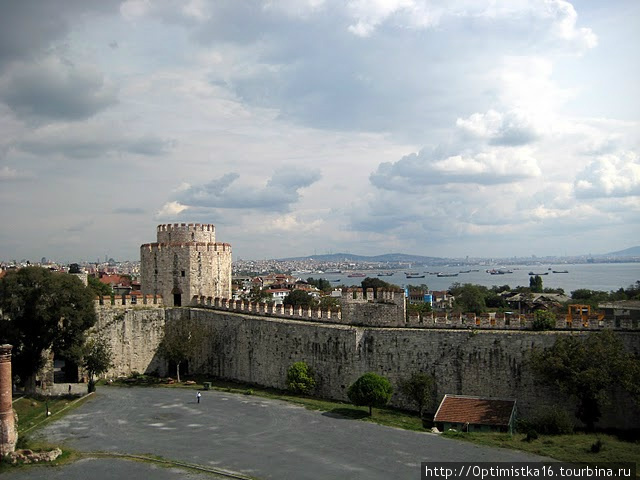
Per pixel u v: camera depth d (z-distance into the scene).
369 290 82.88
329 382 79.44
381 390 67.94
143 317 100.75
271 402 77.00
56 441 61.19
